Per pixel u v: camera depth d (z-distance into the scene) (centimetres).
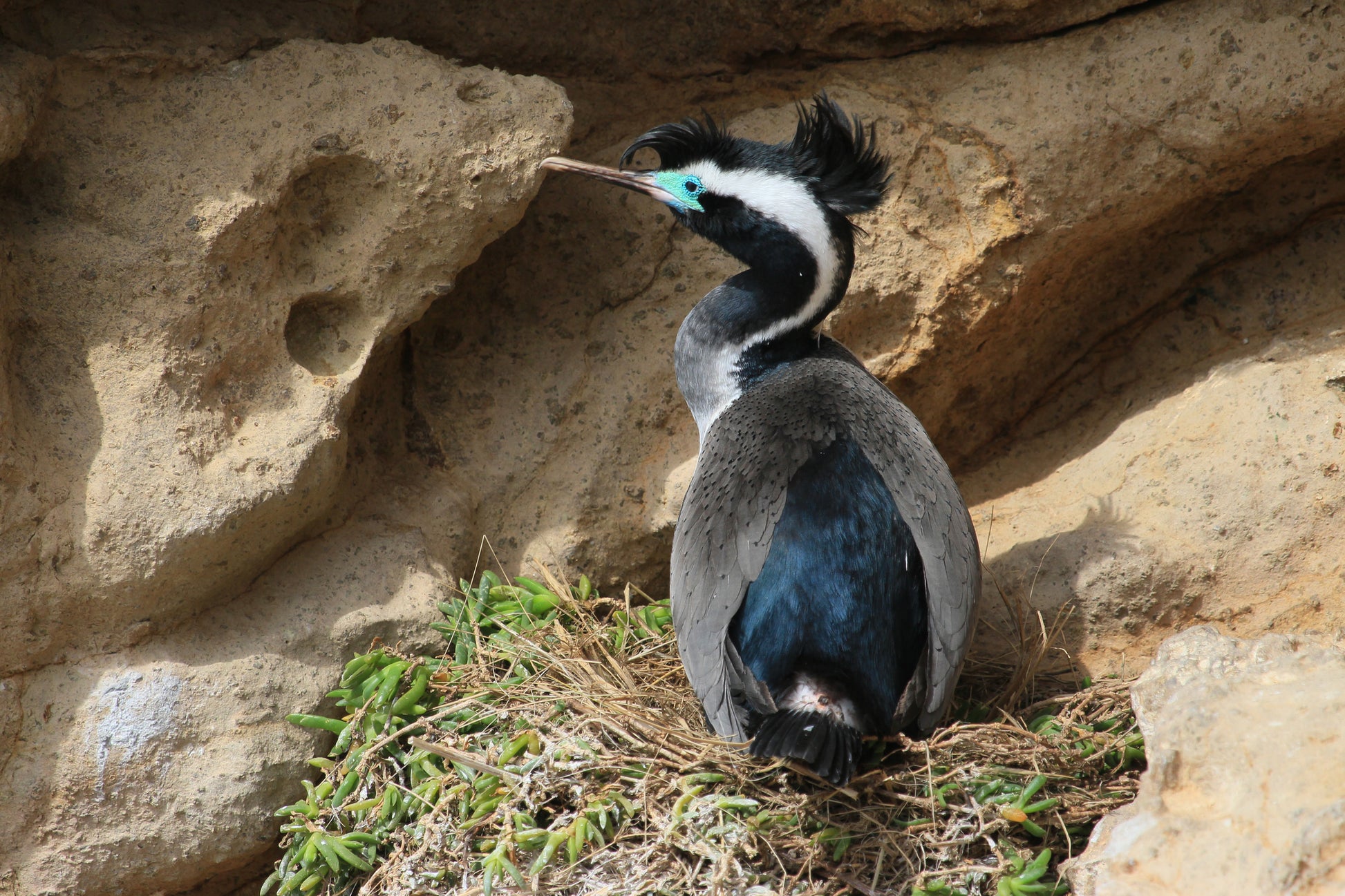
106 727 782
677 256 1000
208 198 808
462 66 1001
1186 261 1039
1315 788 581
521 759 803
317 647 852
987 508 1038
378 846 805
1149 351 1069
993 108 956
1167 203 966
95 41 817
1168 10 930
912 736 775
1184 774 638
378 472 949
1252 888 562
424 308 888
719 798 730
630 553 994
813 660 737
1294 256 1025
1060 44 956
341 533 903
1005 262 973
